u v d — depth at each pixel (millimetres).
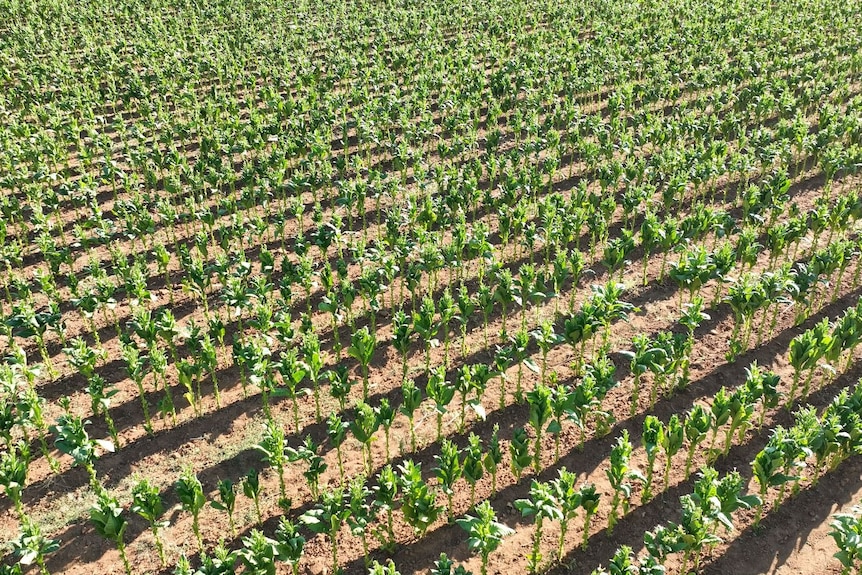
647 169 26984
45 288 18797
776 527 13977
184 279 19422
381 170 28812
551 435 16203
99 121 33875
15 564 12672
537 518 12633
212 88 35156
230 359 18625
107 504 12266
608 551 13516
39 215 22016
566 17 47312
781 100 29984
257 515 13953
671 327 19578
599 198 23109
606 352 16984
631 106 33062
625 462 13141
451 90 33406
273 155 26234
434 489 14875
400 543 13758
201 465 15531
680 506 14367
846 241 19562
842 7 45594
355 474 15227
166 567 13359
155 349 16047
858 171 27344
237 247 23656
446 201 23328
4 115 33094
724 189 27109
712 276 18734
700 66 37750
